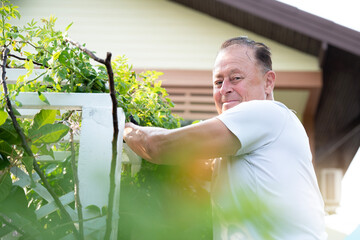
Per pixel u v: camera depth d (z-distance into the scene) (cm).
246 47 195
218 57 197
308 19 635
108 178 154
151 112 212
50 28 184
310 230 166
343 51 652
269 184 167
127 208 194
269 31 705
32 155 147
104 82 187
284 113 177
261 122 170
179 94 720
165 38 741
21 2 741
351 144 873
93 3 752
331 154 912
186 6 750
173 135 168
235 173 173
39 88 168
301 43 694
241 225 168
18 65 194
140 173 213
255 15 654
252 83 192
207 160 206
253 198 168
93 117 160
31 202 174
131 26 746
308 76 705
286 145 172
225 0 659
